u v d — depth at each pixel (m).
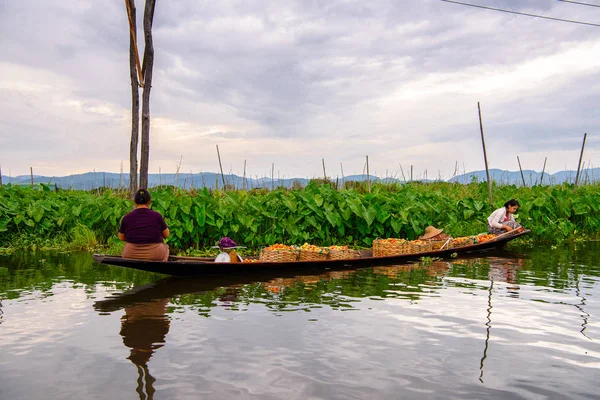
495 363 3.72
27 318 4.95
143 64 10.26
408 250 8.98
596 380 3.41
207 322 4.82
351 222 11.05
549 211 12.73
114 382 3.33
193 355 3.88
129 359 3.78
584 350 4.02
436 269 8.05
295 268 7.86
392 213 11.29
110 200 11.75
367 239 10.97
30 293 6.14
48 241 10.99
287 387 3.26
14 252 10.19
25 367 3.61
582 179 19.33
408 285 6.70
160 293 6.17
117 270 7.99
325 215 10.52
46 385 3.28
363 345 4.13
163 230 7.26
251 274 7.64
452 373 3.52
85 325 4.70
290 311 5.26
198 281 7.00
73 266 8.36
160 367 3.62
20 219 10.93
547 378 3.44
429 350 4.01
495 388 3.26
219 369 3.58
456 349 4.04
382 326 4.69
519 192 15.51
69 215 11.62
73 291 6.28
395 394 3.15
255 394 3.14
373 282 6.95
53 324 4.74
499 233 10.74
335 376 3.45
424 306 5.48
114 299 5.83
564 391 3.22
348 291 6.32
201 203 10.15
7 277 7.28
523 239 12.17
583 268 8.10
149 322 4.82
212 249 10.15
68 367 3.62
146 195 7.21
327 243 10.80
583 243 11.95
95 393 3.16
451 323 4.79
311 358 3.81
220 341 4.23
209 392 3.17
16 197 12.07
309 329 4.59
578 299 5.80
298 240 10.59
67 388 3.23
